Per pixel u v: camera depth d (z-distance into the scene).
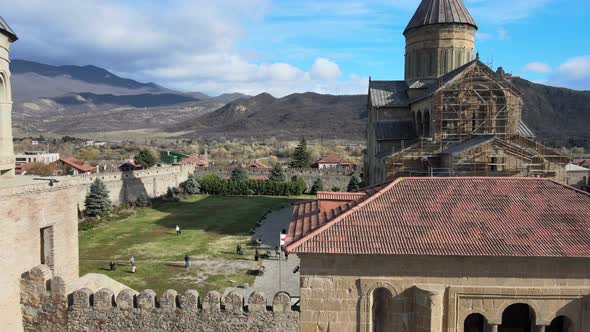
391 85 53.97
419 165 40.19
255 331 19.14
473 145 35.25
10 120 25.22
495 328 17.81
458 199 19.81
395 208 19.33
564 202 19.48
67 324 20.22
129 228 55.12
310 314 18.16
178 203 75.75
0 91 24.22
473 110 40.59
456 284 17.67
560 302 17.69
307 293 18.06
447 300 17.73
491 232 17.80
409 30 52.78
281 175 90.94
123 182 69.31
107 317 19.92
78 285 22.00
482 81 39.94
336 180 92.12
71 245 25.00
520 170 34.78
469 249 16.97
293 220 20.95
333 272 17.92
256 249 42.72
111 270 37.47
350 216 18.95
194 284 34.00
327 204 21.02
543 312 17.70
